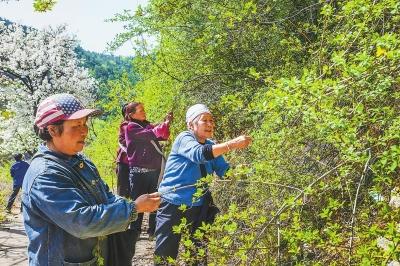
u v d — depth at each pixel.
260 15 5.14
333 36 3.68
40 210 2.15
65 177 2.17
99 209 2.15
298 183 3.26
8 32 36.47
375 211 2.87
